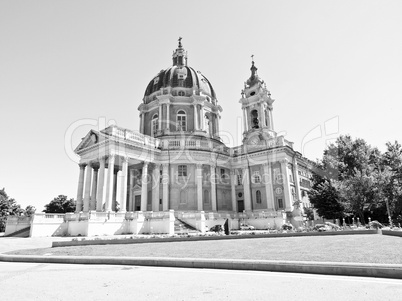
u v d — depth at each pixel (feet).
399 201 115.24
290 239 61.11
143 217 104.32
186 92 170.81
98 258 38.17
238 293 20.48
